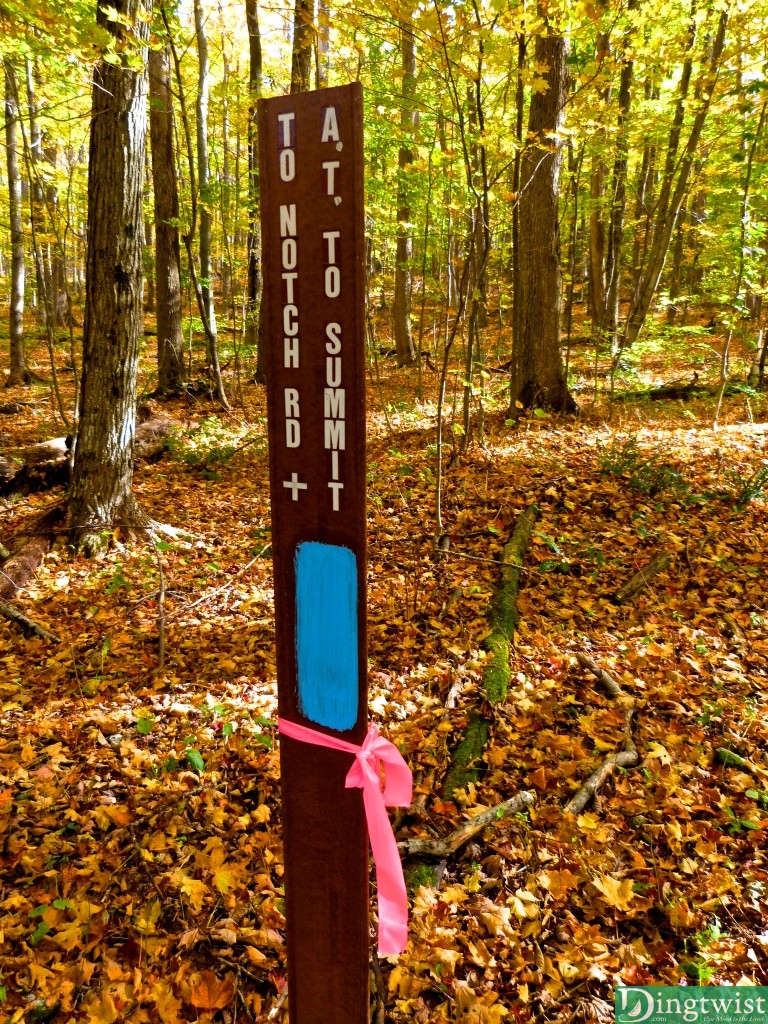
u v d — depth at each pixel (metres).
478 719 3.27
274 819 2.83
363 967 1.32
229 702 3.62
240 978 2.14
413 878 2.42
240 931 2.27
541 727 3.26
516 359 9.03
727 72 6.62
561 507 5.77
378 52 6.66
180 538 5.89
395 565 5.05
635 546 5.04
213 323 10.79
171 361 11.96
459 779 2.92
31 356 17.34
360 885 1.27
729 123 8.10
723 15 6.73
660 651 3.79
